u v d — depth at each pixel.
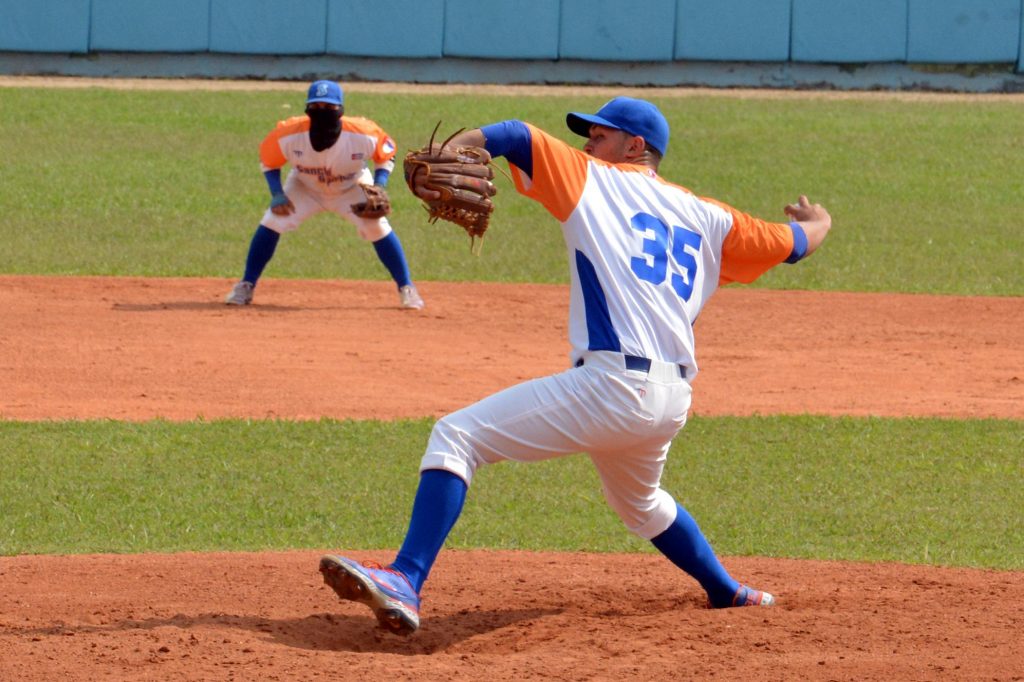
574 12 104.62
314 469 30.48
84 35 102.56
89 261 58.19
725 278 17.72
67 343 42.50
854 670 15.59
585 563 23.41
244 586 20.86
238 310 48.72
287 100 98.25
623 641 17.19
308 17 103.62
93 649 16.22
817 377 41.41
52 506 27.22
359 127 47.12
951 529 26.89
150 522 26.36
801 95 104.94
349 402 36.62
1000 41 105.50
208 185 75.62
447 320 48.41
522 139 16.23
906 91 107.44
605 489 18.28
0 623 18.05
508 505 28.39
